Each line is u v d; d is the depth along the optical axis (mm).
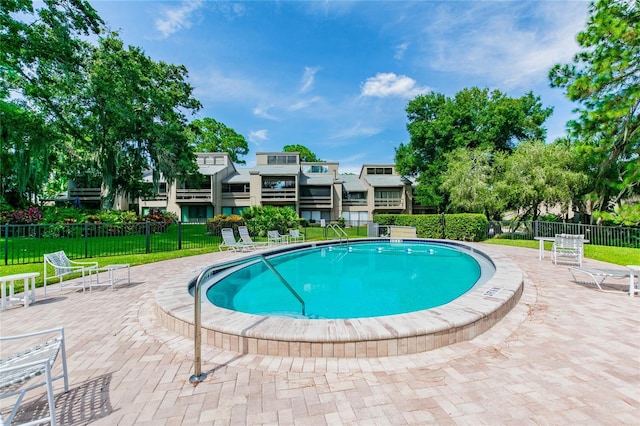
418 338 2867
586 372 2461
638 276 4938
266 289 6598
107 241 13266
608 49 9414
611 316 3859
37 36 12750
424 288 6680
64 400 2174
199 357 2457
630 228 10047
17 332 3561
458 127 23828
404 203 29969
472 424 1852
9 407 2105
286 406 2070
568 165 14312
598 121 9781
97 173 21578
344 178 34531
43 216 15383
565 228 12531
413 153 26469
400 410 2004
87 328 3652
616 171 11359
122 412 2025
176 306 3738
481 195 17281
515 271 5754
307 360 2732
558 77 10977
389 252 12359
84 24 14219
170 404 2109
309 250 12172
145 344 3164
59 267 5336
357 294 6160
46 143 15500
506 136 22719
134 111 15797
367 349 2773
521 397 2123
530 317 3820
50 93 14773
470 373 2465
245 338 2924
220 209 29188
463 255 11578
